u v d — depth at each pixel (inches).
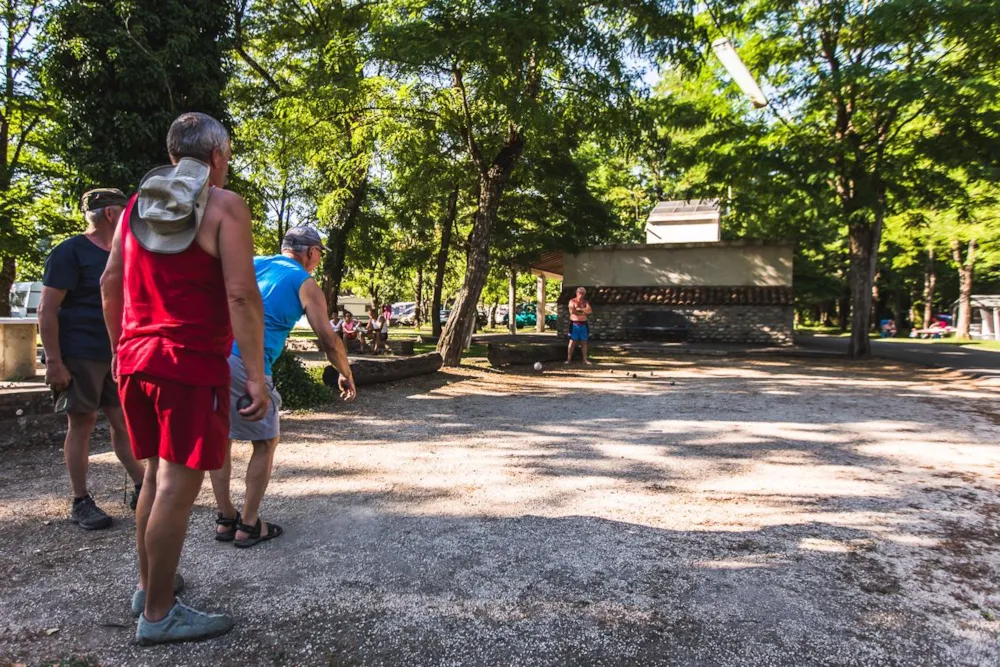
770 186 587.8
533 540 128.8
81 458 131.3
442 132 516.1
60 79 294.7
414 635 91.3
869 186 562.6
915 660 86.9
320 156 538.9
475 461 195.2
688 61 443.2
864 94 521.0
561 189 791.7
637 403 316.5
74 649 85.8
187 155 87.4
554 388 375.2
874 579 112.2
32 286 880.3
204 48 323.9
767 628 94.6
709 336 866.8
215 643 88.2
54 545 121.9
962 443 224.5
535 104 387.5
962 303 1100.5
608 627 94.3
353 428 241.9
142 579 94.8
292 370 282.4
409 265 890.7
